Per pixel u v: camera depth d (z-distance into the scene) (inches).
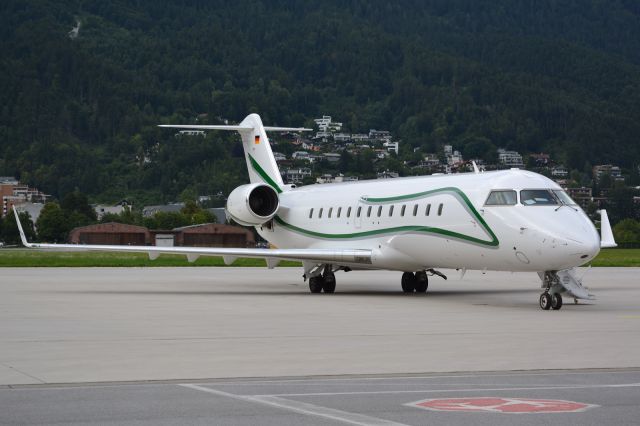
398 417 959.6
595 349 1464.1
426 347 1482.5
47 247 2738.7
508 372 1251.2
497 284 3302.2
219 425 922.7
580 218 2240.4
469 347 1482.5
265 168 3356.3
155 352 1414.9
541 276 2299.5
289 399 1053.2
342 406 1014.4
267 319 1911.9
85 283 3169.3
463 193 2444.6
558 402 1041.5
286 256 2691.9
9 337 1588.3
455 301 2447.1
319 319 1918.1
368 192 2834.6
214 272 4099.4
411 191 2652.6
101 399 1052.5
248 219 3093.0
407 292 2832.2
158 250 2711.6
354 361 1334.9
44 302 2324.1
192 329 1718.8
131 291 2775.6
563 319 1935.3
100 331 1681.8
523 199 2303.2
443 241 2492.6
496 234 2317.9
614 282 3368.6
